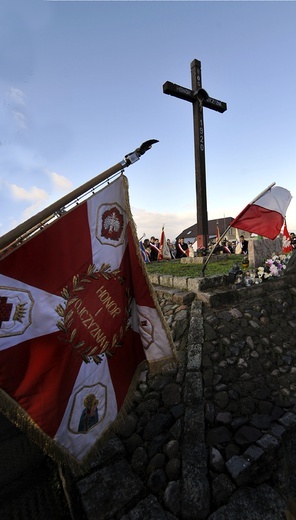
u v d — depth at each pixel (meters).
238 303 5.37
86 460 1.87
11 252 1.67
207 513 2.10
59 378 1.80
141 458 2.66
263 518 2.05
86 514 2.12
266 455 2.54
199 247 11.51
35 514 2.41
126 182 2.24
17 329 1.66
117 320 2.18
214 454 2.57
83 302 1.97
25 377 1.67
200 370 3.70
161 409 3.22
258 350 4.21
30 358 1.70
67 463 1.77
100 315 2.06
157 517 2.09
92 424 1.96
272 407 3.22
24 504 2.50
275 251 8.52
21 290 1.68
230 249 16.53
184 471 2.41
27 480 2.74
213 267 8.47
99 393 2.03
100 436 1.98
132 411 3.27
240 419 3.00
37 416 1.67
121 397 2.16
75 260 1.94
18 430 3.50
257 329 4.67
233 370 3.75
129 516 2.11
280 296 5.79
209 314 4.90
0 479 2.74
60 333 1.84
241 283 5.75
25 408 1.64
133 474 2.47
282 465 2.54
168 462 2.57
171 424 3.01
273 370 3.89
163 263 11.45
